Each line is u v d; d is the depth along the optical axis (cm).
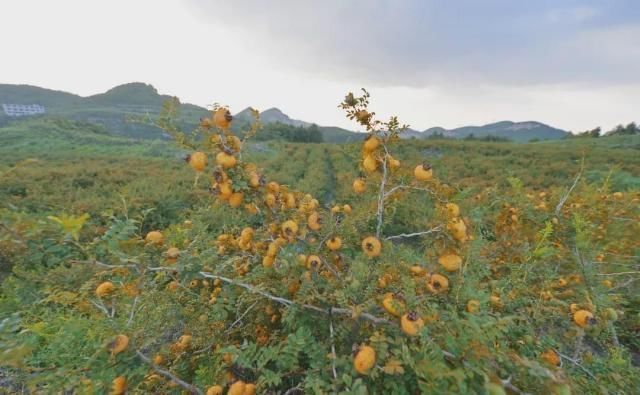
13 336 134
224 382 170
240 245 227
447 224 188
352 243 226
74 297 189
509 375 137
